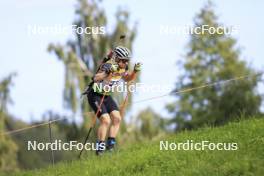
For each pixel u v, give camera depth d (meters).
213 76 96.88
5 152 84.38
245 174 26.12
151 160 30.41
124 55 32.97
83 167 31.91
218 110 94.25
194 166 28.16
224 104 94.25
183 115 96.00
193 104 96.75
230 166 26.95
